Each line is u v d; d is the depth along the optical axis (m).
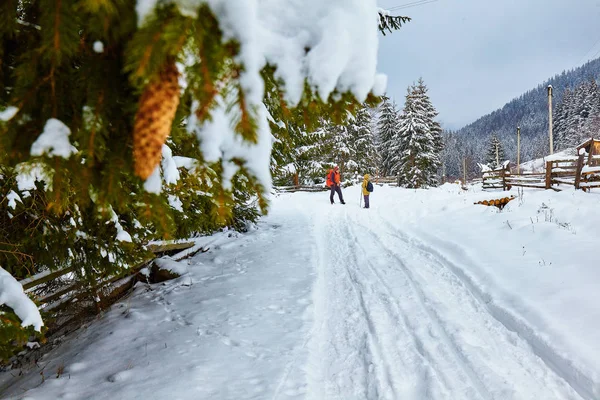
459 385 3.21
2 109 1.18
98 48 1.04
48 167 1.42
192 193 2.68
